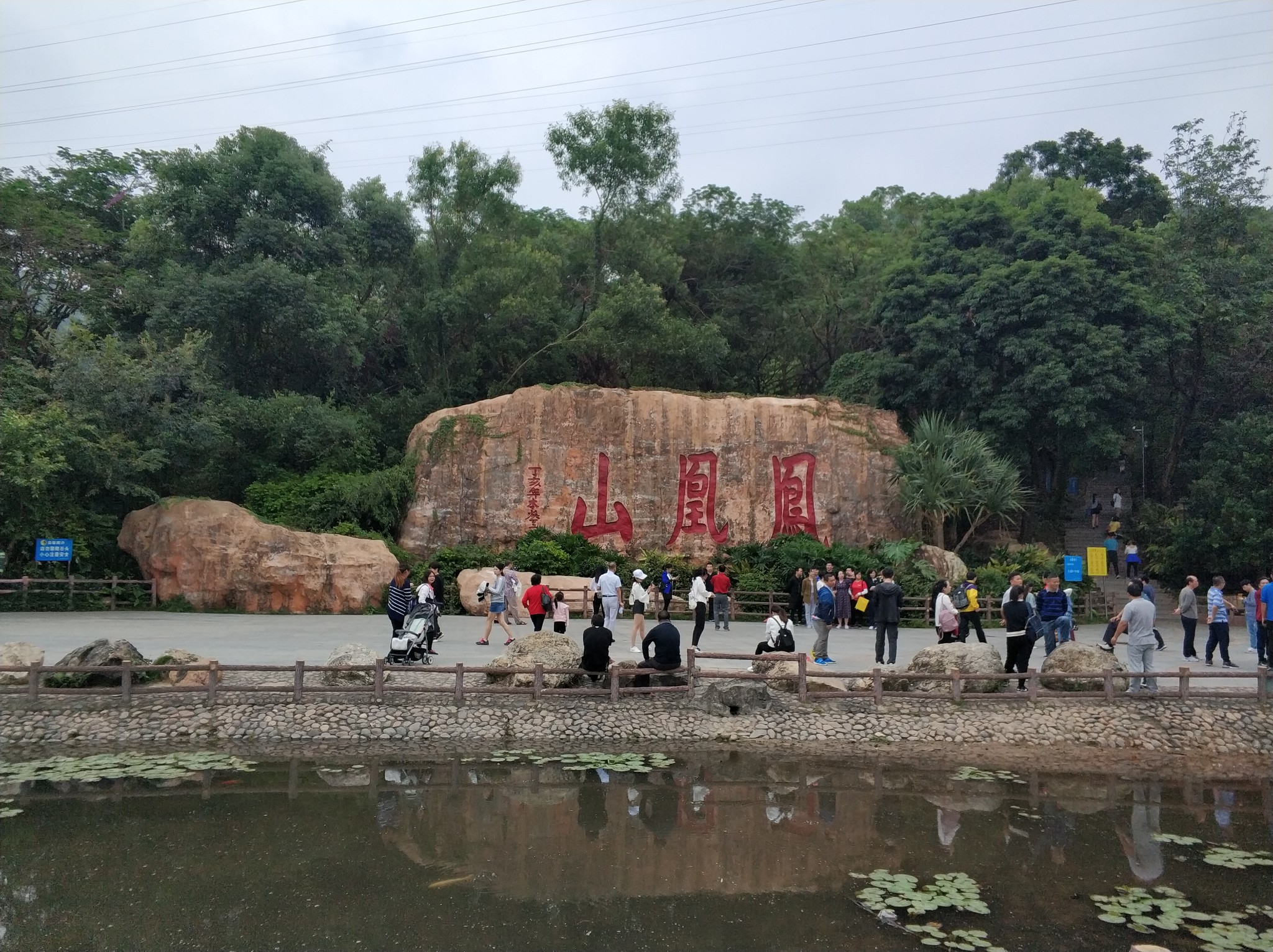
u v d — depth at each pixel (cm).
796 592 2381
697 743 1351
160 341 2881
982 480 2758
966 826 1011
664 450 2819
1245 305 3092
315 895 792
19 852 888
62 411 2408
